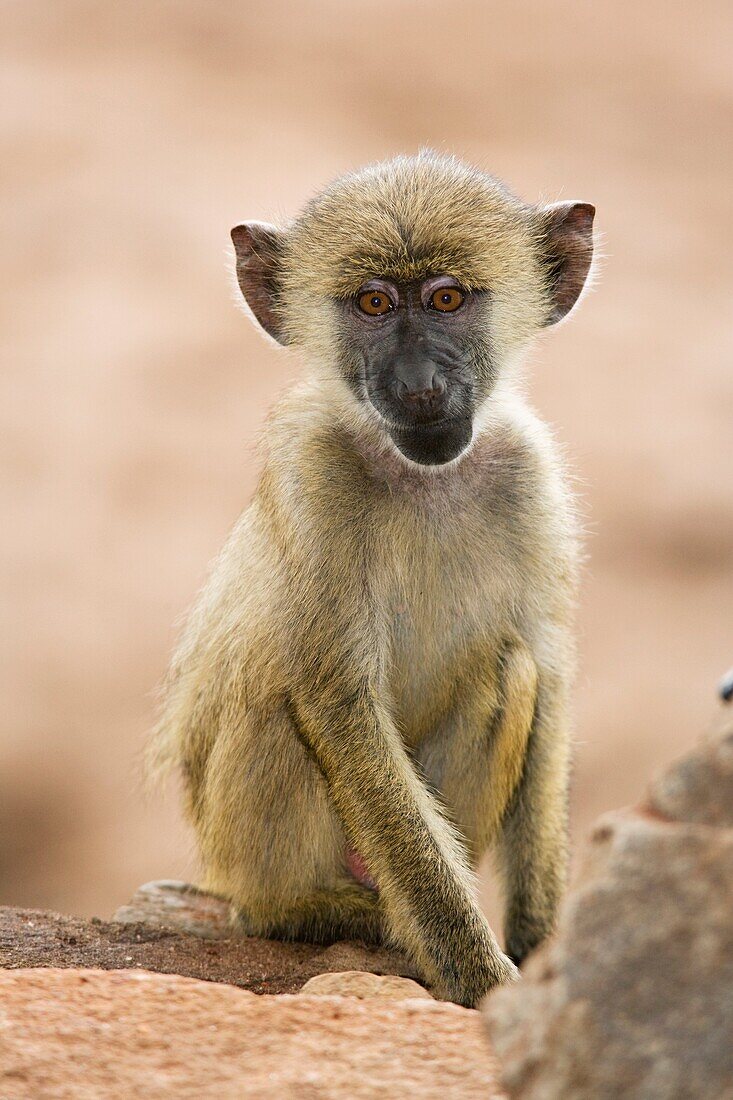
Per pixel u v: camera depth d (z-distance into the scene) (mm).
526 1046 5168
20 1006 6680
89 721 27531
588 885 5219
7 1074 6094
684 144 49938
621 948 5098
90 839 24719
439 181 11766
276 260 12422
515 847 11977
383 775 10812
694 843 5133
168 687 13711
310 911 11633
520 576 11664
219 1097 5965
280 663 11156
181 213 45250
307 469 11273
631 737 25578
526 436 11945
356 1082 6074
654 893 5121
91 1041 6387
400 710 11680
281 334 12469
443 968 10500
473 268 11438
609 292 41844
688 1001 5004
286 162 48219
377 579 11227
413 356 11266
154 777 13891
